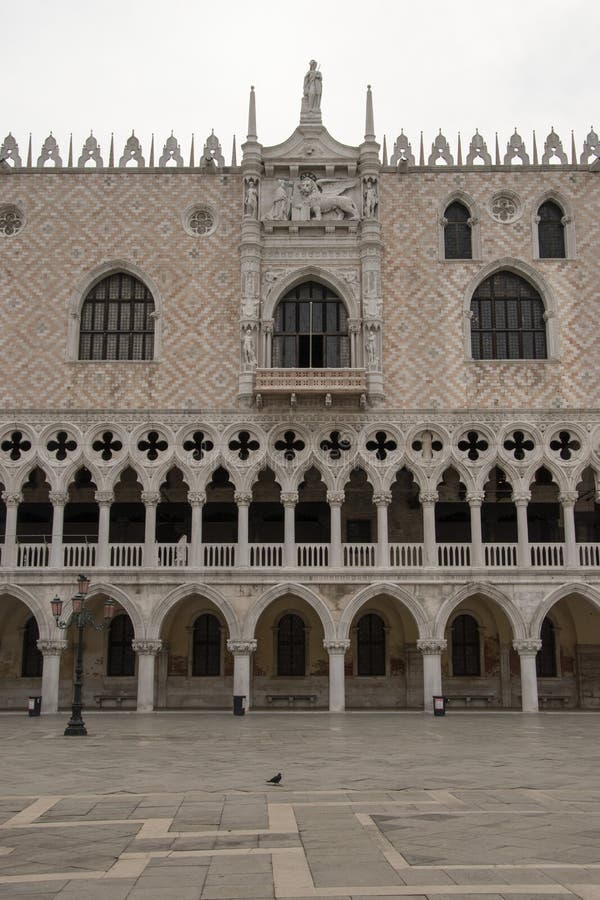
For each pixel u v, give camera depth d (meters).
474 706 50.56
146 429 48.00
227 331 49.19
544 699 50.66
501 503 51.94
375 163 50.28
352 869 13.19
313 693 50.62
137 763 25.52
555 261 49.91
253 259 49.28
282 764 25.27
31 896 11.84
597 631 51.28
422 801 18.92
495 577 46.59
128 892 12.05
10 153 51.28
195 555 46.94
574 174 50.88
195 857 13.96
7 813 17.70
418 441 48.22
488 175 50.91
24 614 51.50
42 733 35.31
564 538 48.44
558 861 13.65
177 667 51.00
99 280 50.38
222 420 48.12
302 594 46.47
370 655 51.50
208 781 21.89
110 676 50.91
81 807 18.31
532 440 48.16
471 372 48.62
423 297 49.47
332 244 49.91
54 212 50.62
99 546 47.12
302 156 50.78
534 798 19.31
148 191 50.84
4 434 48.00
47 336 49.19
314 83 51.81
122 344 49.72
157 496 47.53
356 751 28.73
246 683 46.12
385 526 47.28
